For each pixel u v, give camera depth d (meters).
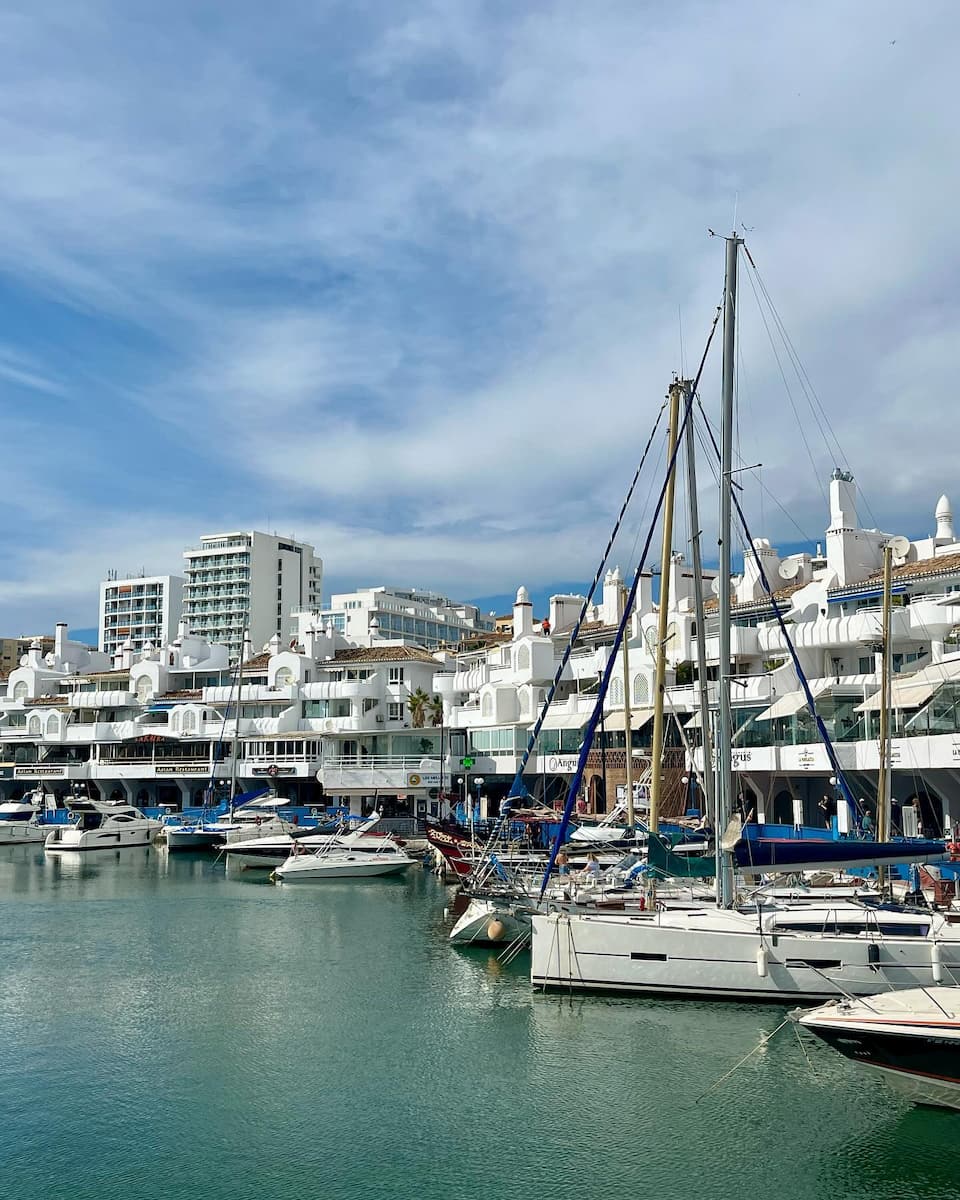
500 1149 22.47
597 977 32.16
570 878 40.34
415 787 87.62
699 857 34.06
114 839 90.69
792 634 63.81
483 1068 27.19
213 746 102.56
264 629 196.00
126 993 35.94
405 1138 23.11
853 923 30.89
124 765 109.00
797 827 49.12
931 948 28.73
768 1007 30.67
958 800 49.06
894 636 58.34
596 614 93.88
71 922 50.84
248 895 60.47
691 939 31.23
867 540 68.50
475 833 63.38
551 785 83.75
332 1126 23.86
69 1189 21.00
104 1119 24.48
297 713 103.88
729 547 34.03
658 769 38.50
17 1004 34.53
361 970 39.03
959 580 58.88
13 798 121.12
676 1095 24.95
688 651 71.19
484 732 87.25
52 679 130.75
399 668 105.56
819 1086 25.31
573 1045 28.44
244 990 36.12
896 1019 22.55
